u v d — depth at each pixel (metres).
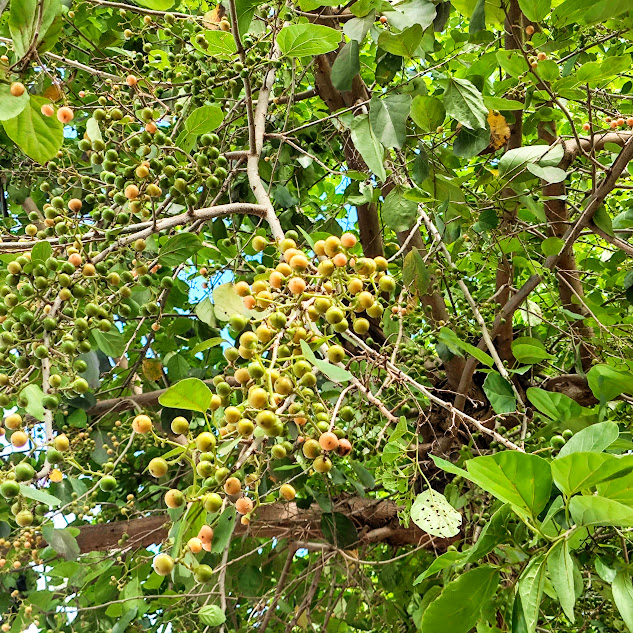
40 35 1.78
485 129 2.71
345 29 2.54
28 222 4.56
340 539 3.60
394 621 4.08
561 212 3.76
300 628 3.91
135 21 3.98
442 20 3.27
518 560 1.57
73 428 3.76
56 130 1.98
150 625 4.26
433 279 3.42
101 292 2.22
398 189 2.90
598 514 1.17
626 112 3.92
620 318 4.12
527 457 1.25
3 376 1.92
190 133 2.45
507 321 3.68
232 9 2.27
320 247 1.75
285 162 4.34
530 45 2.99
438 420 3.96
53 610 3.79
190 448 1.41
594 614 2.80
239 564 4.20
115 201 2.39
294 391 1.50
